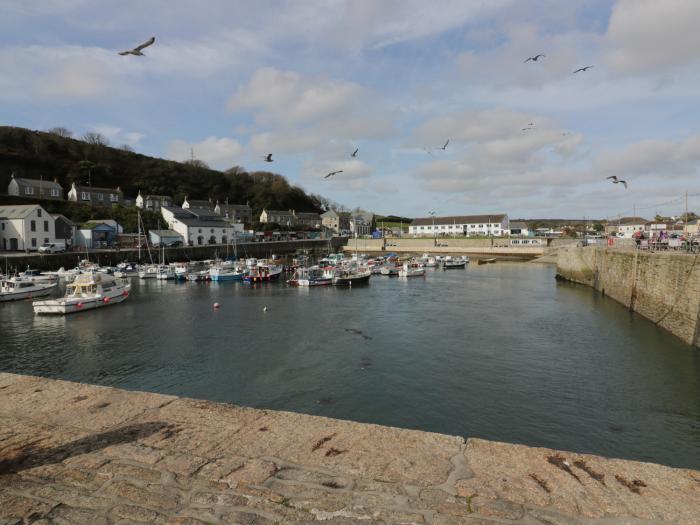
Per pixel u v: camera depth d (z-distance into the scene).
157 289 46.84
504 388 16.50
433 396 15.93
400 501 3.51
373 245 118.44
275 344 22.97
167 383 17.62
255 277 53.09
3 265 50.47
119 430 4.73
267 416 5.04
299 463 4.07
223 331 26.05
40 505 3.55
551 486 3.69
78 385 6.03
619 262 35.22
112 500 3.60
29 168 98.12
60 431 4.72
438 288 46.53
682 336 22.12
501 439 12.84
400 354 20.89
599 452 12.05
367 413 14.70
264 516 3.38
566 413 14.38
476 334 24.61
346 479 3.82
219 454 4.24
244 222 124.69
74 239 71.00
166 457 4.20
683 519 3.28
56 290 44.34
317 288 47.16
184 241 89.19
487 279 55.56
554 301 36.41
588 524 3.24
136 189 115.25
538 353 20.69
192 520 3.36
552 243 93.81
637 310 30.03
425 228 140.38
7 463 4.12
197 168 139.50
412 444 4.41
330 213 147.50
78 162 108.25
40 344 23.44
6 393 5.75
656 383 16.62
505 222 128.12
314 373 18.47
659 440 12.64
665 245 35.66
